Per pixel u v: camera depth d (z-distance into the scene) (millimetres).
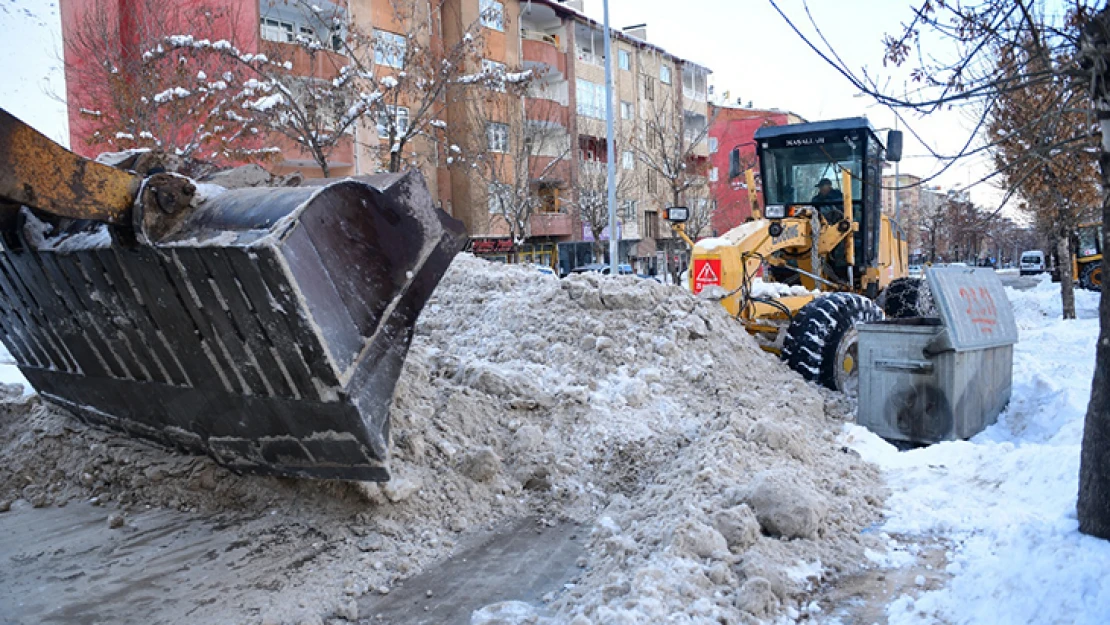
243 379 3867
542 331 7113
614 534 4332
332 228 3562
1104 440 3623
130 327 4176
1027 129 4066
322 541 4293
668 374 6652
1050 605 3242
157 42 12539
